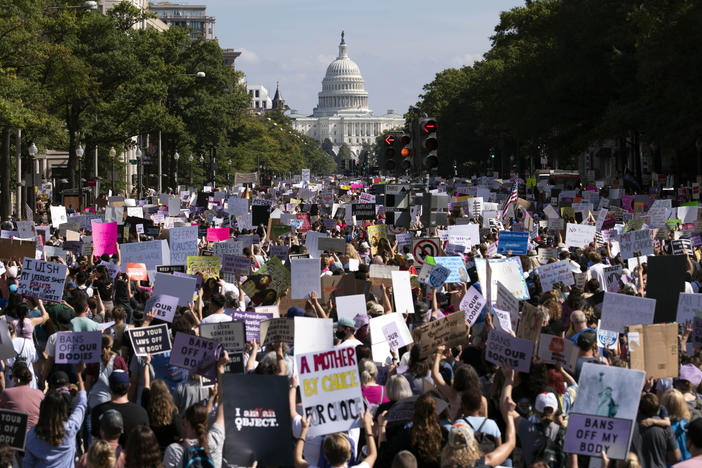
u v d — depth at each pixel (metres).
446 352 15.77
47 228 35.56
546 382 13.35
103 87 83.50
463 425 10.95
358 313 17.75
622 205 50.97
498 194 68.19
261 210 42.34
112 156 110.56
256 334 16.83
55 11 73.50
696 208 37.25
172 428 12.55
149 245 25.84
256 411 11.55
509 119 95.81
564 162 95.69
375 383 14.03
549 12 95.81
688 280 23.16
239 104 150.00
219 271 24.73
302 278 21.00
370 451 11.32
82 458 11.57
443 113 172.50
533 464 10.64
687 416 12.84
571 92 85.94
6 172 65.25
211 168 145.75
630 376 11.00
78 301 17.30
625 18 77.75
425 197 35.72
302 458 11.48
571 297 19.12
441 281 20.52
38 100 63.41
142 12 97.75
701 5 61.94
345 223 47.72
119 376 13.38
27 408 14.29
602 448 11.05
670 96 64.44
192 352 13.37
